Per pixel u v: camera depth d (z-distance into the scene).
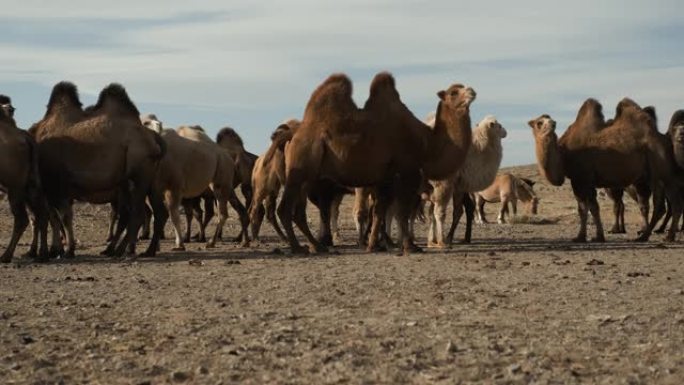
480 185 20.22
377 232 18.75
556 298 11.16
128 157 17.19
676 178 21.55
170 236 26.66
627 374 7.26
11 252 16.52
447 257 16.81
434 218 20.72
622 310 10.26
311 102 17.97
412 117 18.16
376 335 8.91
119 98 17.52
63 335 9.06
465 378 7.23
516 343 8.49
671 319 9.62
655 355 7.91
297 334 8.98
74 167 16.95
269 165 21.09
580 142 21.59
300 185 18.00
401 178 18.09
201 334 9.07
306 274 14.02
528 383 7.03
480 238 24.66
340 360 7.83
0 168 16.02
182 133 21.84
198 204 24.44
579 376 7.24
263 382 7.21
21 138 16.27
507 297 11.27
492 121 19.98
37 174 16.53
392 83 18.12
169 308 10.70
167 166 19.50
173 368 7.69
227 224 33.59
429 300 11.06
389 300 11.12
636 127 21.59
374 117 17.77
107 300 11.38
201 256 17.92
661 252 17.94
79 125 17.14
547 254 17.52
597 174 21.52
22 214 16.50
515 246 20.34
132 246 17.58
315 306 10.74
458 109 18.14
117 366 7.73
